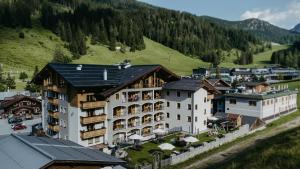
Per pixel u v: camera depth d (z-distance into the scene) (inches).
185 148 2326.5
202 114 2871.6
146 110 2748.5
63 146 1185.4
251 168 961.5
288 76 7632.9
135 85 2623.0
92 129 2351.1
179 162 2044.8
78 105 2273.6
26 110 3912.4
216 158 2121.1
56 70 2331.4
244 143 2496.3
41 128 2891.2
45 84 2726.4
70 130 2354.8
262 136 2721.5
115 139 2502.5
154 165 1857.8
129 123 2613.2
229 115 3075.8
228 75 7701.8
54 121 2598.4
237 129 2800.2
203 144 2257.6
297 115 3727.9
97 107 2331.4
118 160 1138.0
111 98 2423.7
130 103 2573.8
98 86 2329.0
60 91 2431.1
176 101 2883.9
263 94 3356.3
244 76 7682.1
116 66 2854.3
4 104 3873.0
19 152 1031.6
